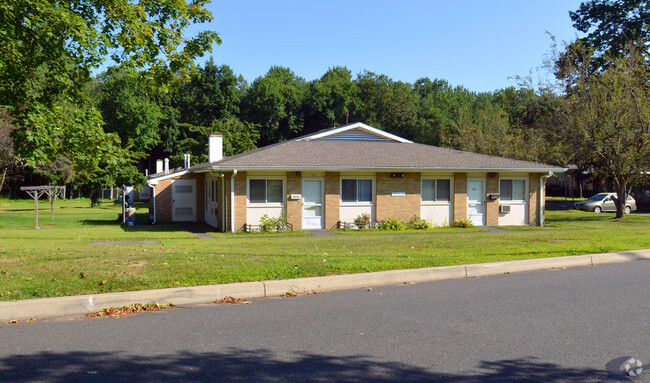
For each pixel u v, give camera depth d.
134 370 4.66
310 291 7.96
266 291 7.69
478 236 15.98
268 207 19.83
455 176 21.86
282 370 4.69
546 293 7.87
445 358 5.03
